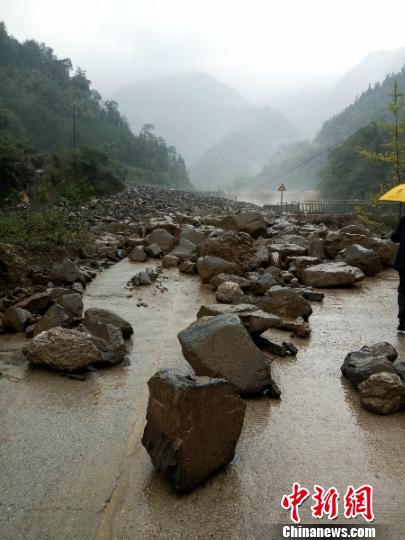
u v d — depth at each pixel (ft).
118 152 315.37
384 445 10.87
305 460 10.26
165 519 8.47
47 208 50.60
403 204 64.90
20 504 8.76
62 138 240.12
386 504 8.98
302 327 17.72
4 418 11.73
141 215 56.85
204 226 42.47
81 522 8.36
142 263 31.01
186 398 8.95
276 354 16.03
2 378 13.89
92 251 31.60
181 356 15.70
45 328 16.69
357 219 53.47
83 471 9.71
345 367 14.40
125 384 13.67
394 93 47.01
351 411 12.39
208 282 25.73
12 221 32.09
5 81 292.61
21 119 234.38
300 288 24.29
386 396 12.23
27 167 70.44
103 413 12.01
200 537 8.10
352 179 220.84
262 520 8.52
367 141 228.02
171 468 9.05
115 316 17.17
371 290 25.00
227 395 9.61
